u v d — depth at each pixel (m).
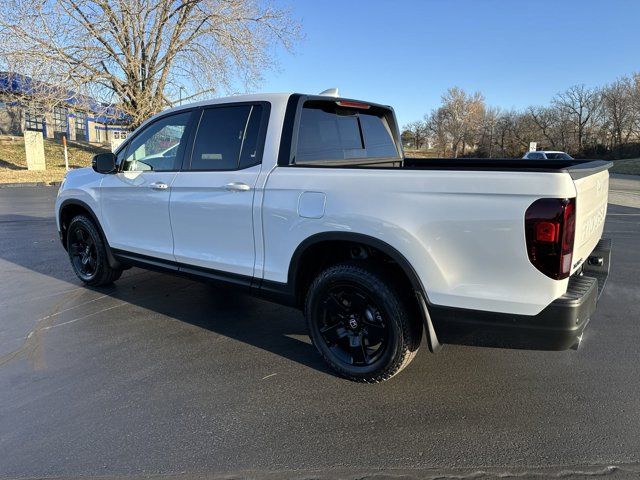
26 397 3.16
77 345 3.97
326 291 3.35
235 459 2.56
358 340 3.32
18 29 18.92
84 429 2.81
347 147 4.18
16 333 4.20
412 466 2.51
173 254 4.27
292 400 3.15
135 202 4.54
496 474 2.44
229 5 21.70
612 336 4.17
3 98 21.55
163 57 22.69
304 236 3.30
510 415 2.97
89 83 21.22
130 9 20.28
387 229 2.95
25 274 6.06
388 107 4.72
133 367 3.60
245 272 3.73
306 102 3.68
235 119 3.84
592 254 3.57
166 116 4.38
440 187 2.78
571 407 3.05
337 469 2.48
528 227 2.57
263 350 3.91
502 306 2.73
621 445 2.66
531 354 3.81
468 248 2.75
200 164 4.03
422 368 3.59
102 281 5.32
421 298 2.93
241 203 3.64
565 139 68.75
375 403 3.12
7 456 2.57
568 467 2.49
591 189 2.97
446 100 85.62
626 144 62.12
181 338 4.13
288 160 3.52
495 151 76.44
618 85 65.62
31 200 14.70
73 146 34.16
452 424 2.88
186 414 2.98
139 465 2.51
